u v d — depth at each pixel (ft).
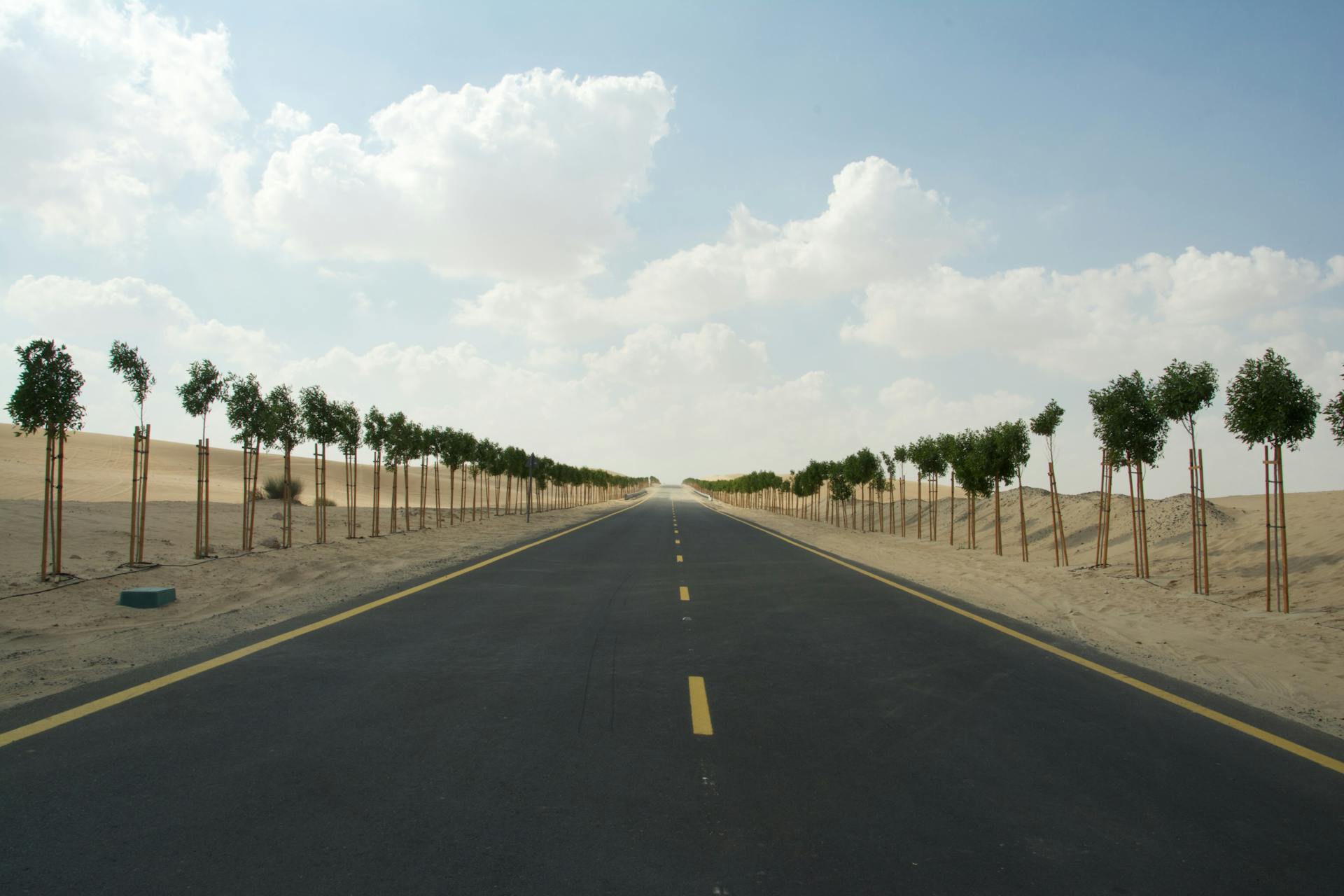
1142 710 22.41
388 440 92.94
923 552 86.74
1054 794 15.76
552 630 32.60
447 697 21.61
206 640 28.63
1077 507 99.76
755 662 27.43
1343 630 37.19
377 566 56.59
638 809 14.30
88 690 21.38
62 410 40.98
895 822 14.12
